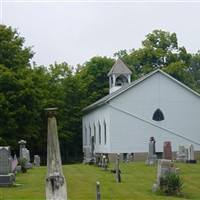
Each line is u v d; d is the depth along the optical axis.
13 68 57.03
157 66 82.62
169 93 57.53
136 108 56.72
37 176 31.88
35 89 56.03
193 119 57.84
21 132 55.28
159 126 56.97
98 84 81.56
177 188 24.89
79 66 84.31
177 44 83.25
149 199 22.75
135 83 56.53
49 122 16.62
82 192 24.05
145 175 32.81
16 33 60.88
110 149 55.75
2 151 25.94
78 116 74.44
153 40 83.75
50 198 16.28
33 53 62.88
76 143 76.06
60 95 70.81
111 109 56.25
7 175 25.83
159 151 56.72
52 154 16.44
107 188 25.67
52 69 74.19
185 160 43.25
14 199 21.62
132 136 56.31
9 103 53.28
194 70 116.25
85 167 40.69
